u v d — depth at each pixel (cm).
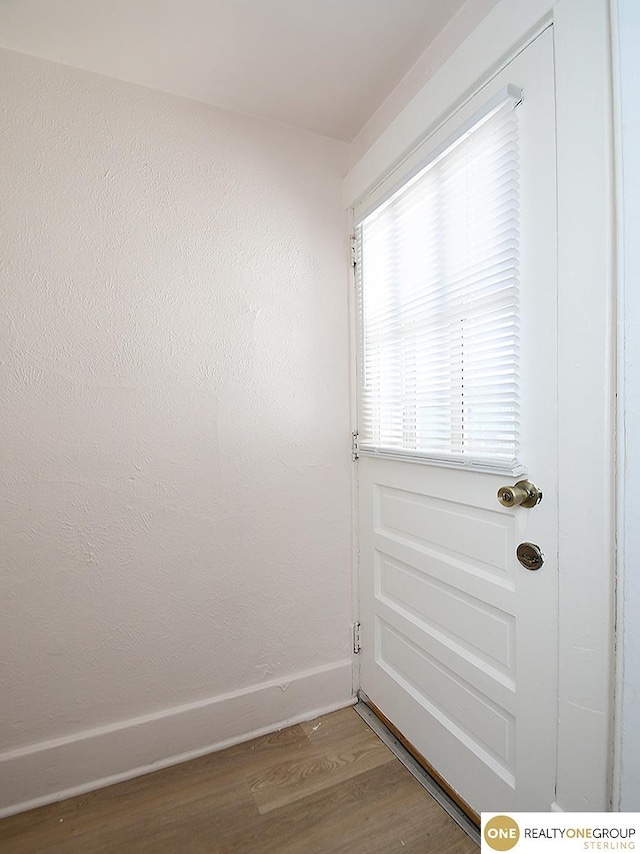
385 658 166
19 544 133
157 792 138
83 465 139
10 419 131
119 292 143
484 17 114
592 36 86
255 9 119
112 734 142
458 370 123
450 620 133
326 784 139
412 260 141
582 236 90
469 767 125
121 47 131
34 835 124
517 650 109
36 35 126
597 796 90
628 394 85
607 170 85
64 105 136
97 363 140
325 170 173
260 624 164
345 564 180
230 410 158
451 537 131
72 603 139
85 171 138
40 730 136
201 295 153
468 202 117
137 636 147
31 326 133
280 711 166
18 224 132
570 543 94
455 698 131
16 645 133
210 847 120
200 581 155
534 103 99
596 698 90
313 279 171
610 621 87
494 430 112
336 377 176
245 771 145
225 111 157
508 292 107
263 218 163
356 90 151
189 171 151
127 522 145
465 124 114
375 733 162
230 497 159
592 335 89
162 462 149
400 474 152
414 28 127
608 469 87
